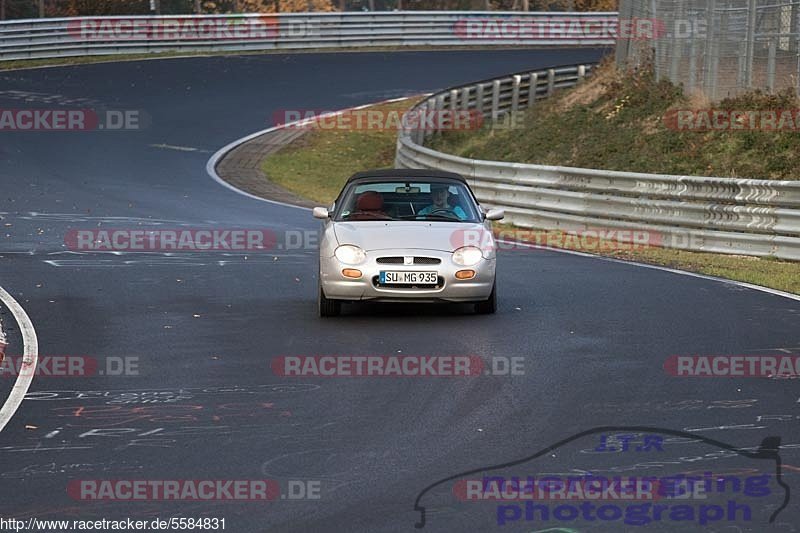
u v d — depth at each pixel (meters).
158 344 36.38
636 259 57.81
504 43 170.62
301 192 92.00
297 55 156.75
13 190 82.94
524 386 30.41
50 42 144.00
